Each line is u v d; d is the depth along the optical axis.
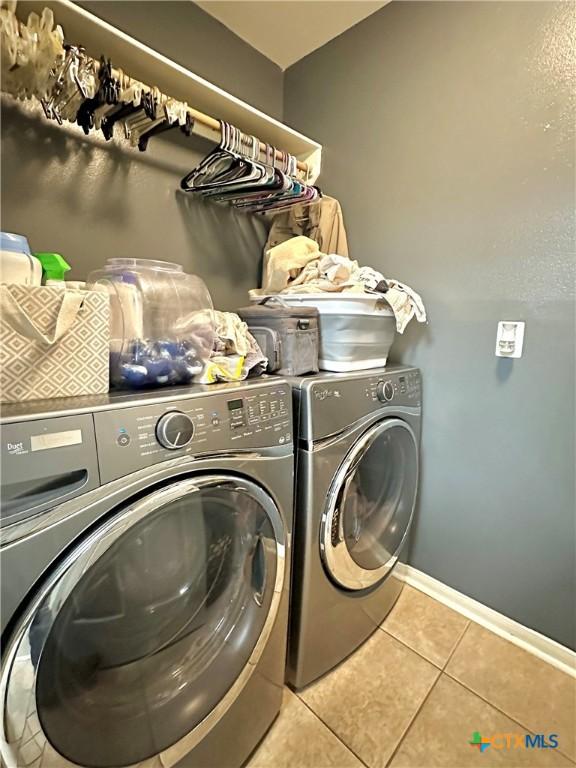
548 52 1.21
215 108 1.42
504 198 1.33
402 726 1.12
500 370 1.40
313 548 1.10
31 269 0.84
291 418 1.01
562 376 1.27
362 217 1.71
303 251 1.53
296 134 1.65
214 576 0.92
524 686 1.25
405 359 1.64
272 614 1.00
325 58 1.75
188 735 0.84
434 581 1.65
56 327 0.72
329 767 1.02
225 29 1.63
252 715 1.00
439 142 1.46
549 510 1.34
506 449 1.41
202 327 1.08
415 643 1.41
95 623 0.70
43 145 1.14
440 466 1.58
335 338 1.31
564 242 1.23
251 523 0.94
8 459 0.56
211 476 0.81
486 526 1.48
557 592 1.34
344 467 1.15
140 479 0.70
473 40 1.35
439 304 1.52
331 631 1.24
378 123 1.62
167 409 0.75
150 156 1.40
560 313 1.26
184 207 1.52
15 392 0.68
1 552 0.56
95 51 1.11
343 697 1.20
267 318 1.27
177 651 0.87
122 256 1.35
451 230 1.46
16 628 0.57
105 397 0.75
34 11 0.97
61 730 0.66
